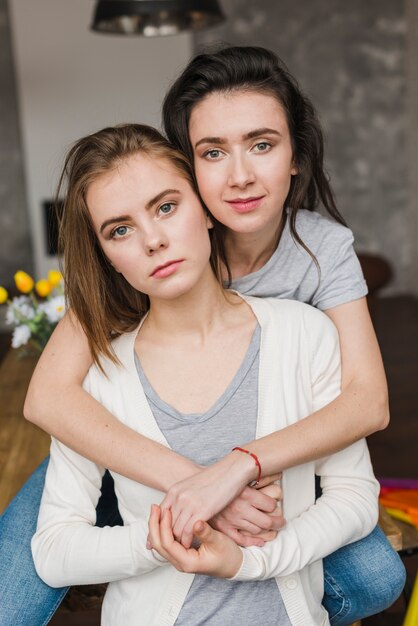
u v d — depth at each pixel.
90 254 1.23
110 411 1.25
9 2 5.43
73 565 1.17
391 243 6.14
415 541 1.71
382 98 5.89
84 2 5.45
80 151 1.18
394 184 6.05
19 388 2.32
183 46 5.57
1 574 1.27
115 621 1.22
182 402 1.21
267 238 1.42
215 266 1.30
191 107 1.27
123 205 1.12
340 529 1.19
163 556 1.09
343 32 5.76
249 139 1.23
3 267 5.89
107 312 1.29
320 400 1.28
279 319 1.26
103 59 5.53
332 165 5.96
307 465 1.24
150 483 1.16
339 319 1.44
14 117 5.68
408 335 4.84
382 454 3.01
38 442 1.89
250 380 1.22
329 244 1.47
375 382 1.30
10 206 5.80
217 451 1.19
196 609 1.16
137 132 1.18
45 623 1.25
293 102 1.32
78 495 1.25
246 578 1.11
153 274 1.13
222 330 1.25
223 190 1.24
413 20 5.60
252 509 1.13
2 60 5.59
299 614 1.17
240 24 5.67
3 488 1.63
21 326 2.21
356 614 1.31
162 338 1.25
